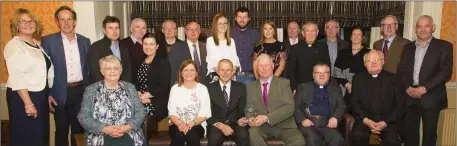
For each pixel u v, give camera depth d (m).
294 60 3.91
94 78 3.37
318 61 3.87
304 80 3.89
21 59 3.08
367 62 3.43
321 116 3.46
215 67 3.66
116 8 4.68
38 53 3.18
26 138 3.25
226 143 3.24
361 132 3.30
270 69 3.35
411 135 3.64
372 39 5.28
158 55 3.51
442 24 4.29
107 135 2.92
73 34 3.43
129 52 3.63
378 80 3.43
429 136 3.52
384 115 3.39
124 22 4.97
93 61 3.37
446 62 3.41
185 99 3.27
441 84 3.43
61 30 3.37
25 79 3.12
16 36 3.15
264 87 3.44
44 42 3.35
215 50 3.69
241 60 3.87
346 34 5.30
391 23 3.76
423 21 3.40
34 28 3.17
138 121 2.96
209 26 5.06
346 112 3.59
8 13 4.16
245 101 3.41
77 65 3.44
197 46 3.86
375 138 3.76
